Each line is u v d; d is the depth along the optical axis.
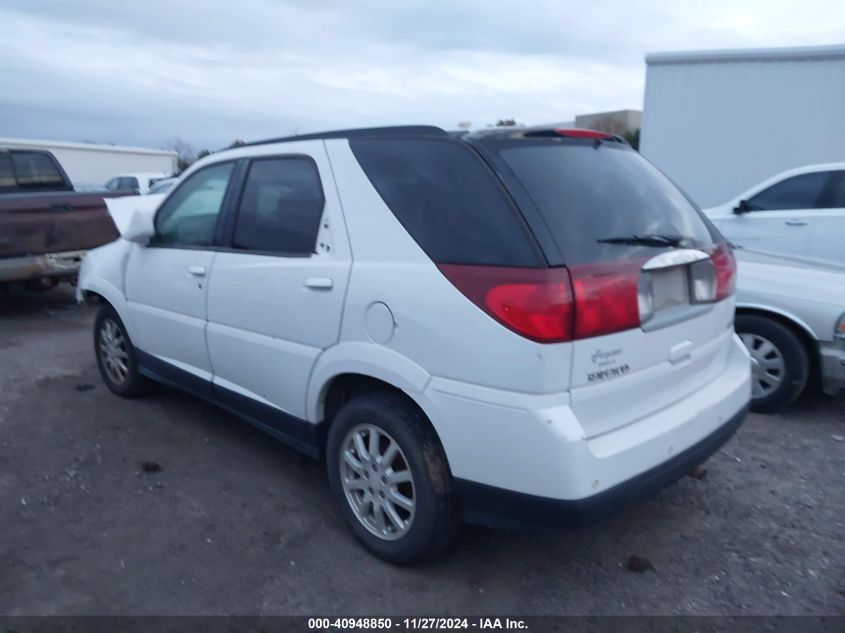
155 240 5.09
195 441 5.07
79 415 5.55
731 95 12.01
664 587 3.44
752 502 4.20
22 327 8.67
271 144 4.30
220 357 4.48
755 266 5.55
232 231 4.40
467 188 3.22
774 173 11.91
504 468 2.99
